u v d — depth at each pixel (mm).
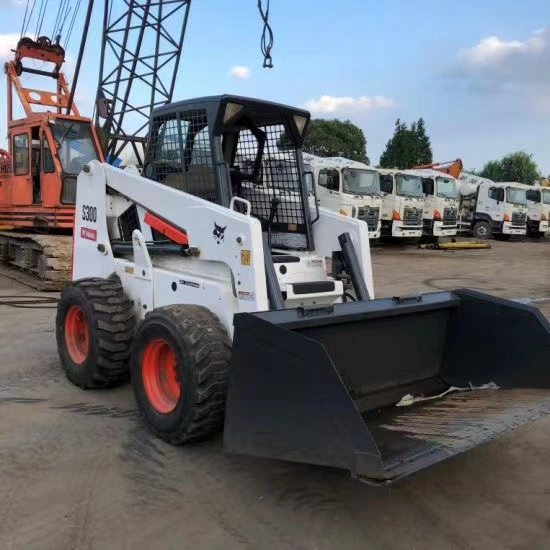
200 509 3410
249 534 3170
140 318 5094
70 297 5285
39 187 11914
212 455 4074
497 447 4320
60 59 13867
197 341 3932
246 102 4652
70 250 11016
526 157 76312
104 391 5355
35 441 4270
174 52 15477
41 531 3158
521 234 28078
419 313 4395
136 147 13984
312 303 4793
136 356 4387
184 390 3947
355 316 3904
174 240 4711
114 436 4371
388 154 56344
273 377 3229
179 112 4902
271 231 5453
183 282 4582
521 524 3305
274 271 4250
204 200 4508
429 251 22234
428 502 3523
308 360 3082
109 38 14969
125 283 5262
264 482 3721
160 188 4828
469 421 3541
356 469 2883
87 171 5688
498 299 4422
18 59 13234
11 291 10992
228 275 4352
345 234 4996
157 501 3486
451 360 4617
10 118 13383
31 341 7117
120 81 15109
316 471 3861
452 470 3938
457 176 29891
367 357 4125
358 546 3074
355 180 19766
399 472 2830
